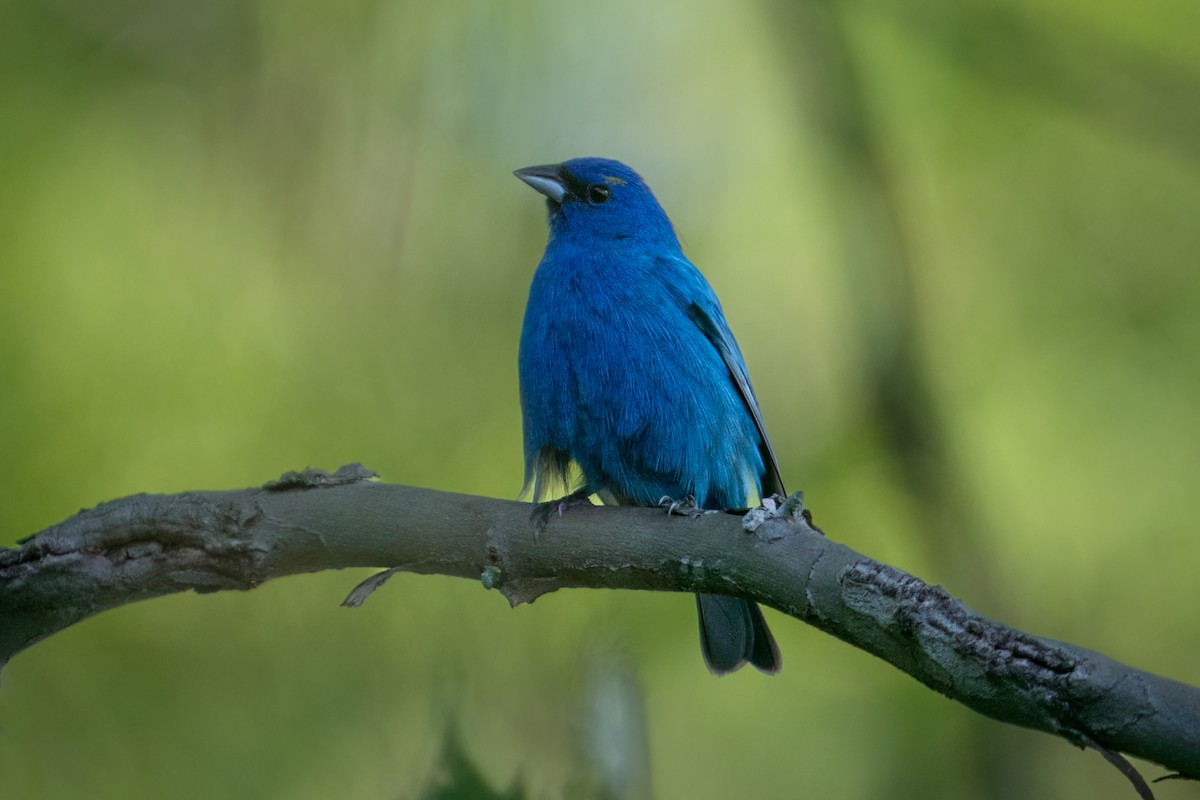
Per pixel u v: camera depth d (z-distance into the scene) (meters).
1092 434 12.62
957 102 13.49
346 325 11.84
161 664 10.42
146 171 11.47
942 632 6.22
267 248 11.71
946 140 13.50
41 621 7.91
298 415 11.28
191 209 11.55
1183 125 12.95
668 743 11.52
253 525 7.87
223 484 10.71
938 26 13.41
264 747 10.27
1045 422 12.70
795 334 14.04
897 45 13.52
